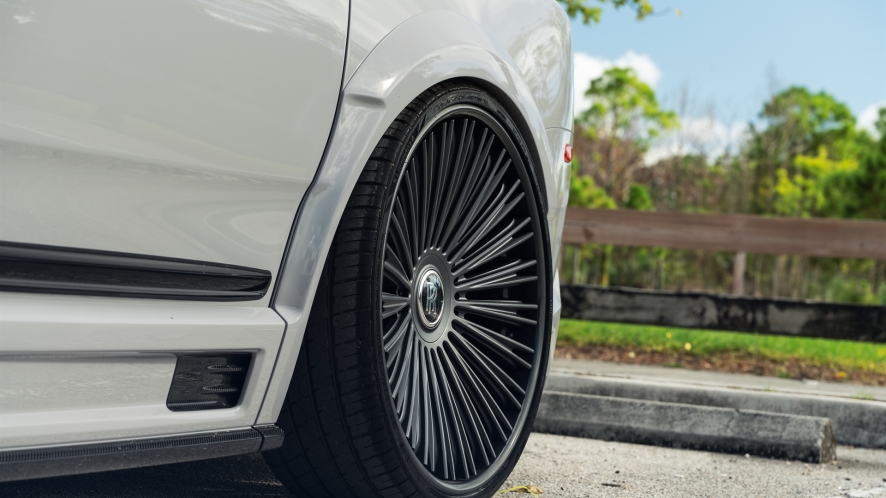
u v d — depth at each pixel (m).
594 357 5.37
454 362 2.01
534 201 2.20
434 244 1.93
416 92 1.75
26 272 1.22
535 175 2.21
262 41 1.46
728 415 3.20
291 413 1.70
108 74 1.26
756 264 44.38
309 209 1.60
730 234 6.42
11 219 1.19
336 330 1.65
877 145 39.97
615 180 46.31
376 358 1.67
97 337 1.28
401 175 1.73
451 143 1.93
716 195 48.53
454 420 1.94
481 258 2.07
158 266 1.38
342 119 1.62
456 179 1.96
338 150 1.61
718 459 3.03
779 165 51.28
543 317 2.25
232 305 1.51
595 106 45.94
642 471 2.74
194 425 1.45
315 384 1.67
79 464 1.29
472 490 1.93
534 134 2.20
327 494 1.81
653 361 5.29
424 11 1.88
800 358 5.52
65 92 1.21
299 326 1.58
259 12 1.46
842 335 5.56
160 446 1.39
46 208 1.23
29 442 1.23
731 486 2.59
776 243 6.34
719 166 48.41
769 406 3.69
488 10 2.16
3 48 1.14
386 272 1.76
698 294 5.82
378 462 1.71
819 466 3.00
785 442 3.09
